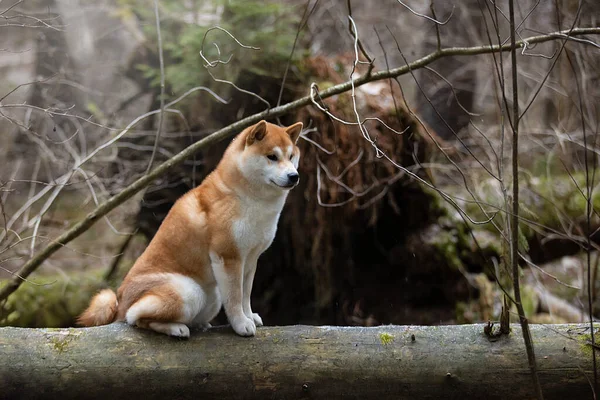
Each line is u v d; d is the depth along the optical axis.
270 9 6.71
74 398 3.70
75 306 7.27
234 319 3.91
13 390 3.67
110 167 7.84
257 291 7.84
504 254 4.14
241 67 6.86
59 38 8.54
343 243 7.30
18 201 8.75
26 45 9.49
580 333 3.85
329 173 6.66
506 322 3.80
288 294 7.73
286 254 7.55
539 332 3.87
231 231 3.89
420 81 10.30
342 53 8.35
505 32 9.40
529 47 4.76
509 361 3.72
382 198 7.14
